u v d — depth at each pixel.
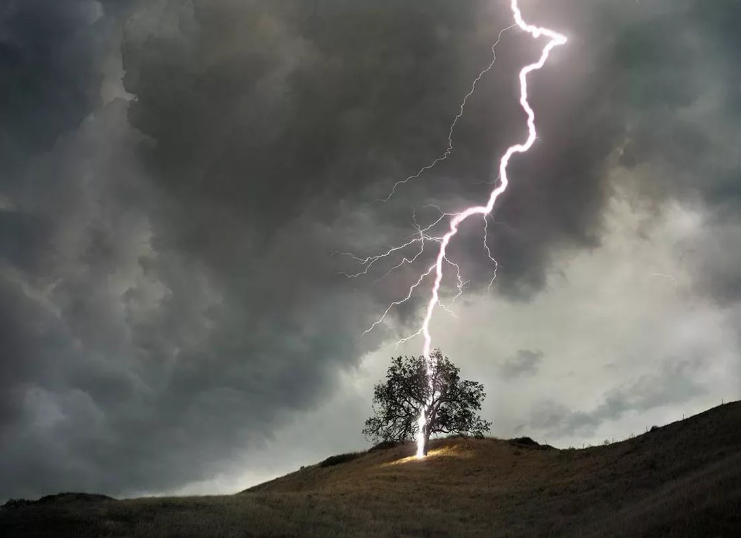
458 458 43.97
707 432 31.20
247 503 28.58
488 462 42.38
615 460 34.25
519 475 37.78
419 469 41.75
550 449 47.38
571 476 34.34
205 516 25.36
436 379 48.25
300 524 25.72
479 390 48.56
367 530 25.80
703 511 18.44
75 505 26.28
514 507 30.42
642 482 27.77
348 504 30.28
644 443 35.38
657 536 18.05
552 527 25.45
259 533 23.89
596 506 26.75
